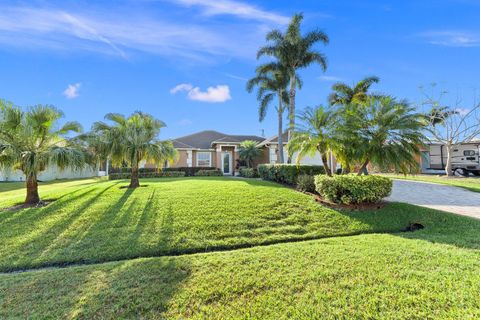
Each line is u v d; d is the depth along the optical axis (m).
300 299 3.18
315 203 8.06
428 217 7.09
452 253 4.53
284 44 19.16
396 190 12.90
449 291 3.24
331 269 3.95
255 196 8.63
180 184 11.62
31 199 8.34
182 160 24.94
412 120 7.88
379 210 7.51
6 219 6.66
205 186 10.62
